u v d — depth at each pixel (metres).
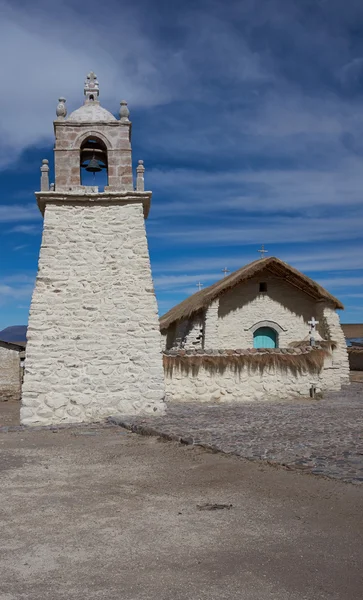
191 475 7.40
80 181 14.32
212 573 4.21
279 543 4.79
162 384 13.61
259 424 11.38
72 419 13.18
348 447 8.55
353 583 3.98
